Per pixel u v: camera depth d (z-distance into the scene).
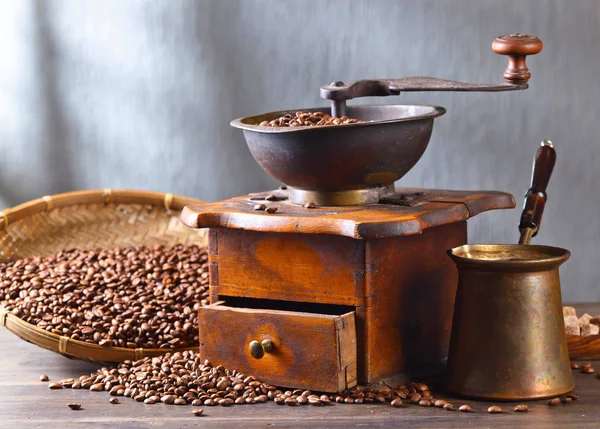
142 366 2.53
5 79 4.04
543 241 3.77
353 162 2.36
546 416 2.15
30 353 2.93
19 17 4.01
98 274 3.02
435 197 2.57
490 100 3.73
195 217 2.43
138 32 3.95
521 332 2.23
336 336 2.25
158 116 3.98
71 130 4.04
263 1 3.84
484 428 2.09
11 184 4.09
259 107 3.90
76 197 3.57
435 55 3.75
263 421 2.17
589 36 3.65
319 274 2.33
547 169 2.71
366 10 3.78
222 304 2.48
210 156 3.97
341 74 3.83
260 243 2.41
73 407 2.31
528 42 2.42
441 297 2.55
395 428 2.10
